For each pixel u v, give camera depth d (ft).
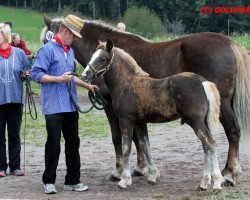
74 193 21.67
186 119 20.24
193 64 22.77
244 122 22.71
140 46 24.41
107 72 22.17
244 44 85.56
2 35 24.84
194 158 28.86
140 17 156.56
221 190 20.34
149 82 21.25
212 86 20.16
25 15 182.50
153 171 22.89
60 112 21.12
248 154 29.58
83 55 26.18
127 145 21.89
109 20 184.85
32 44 81.15
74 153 21.98
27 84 24.89
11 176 25.25
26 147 32.81
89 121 42.09
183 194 20.85
